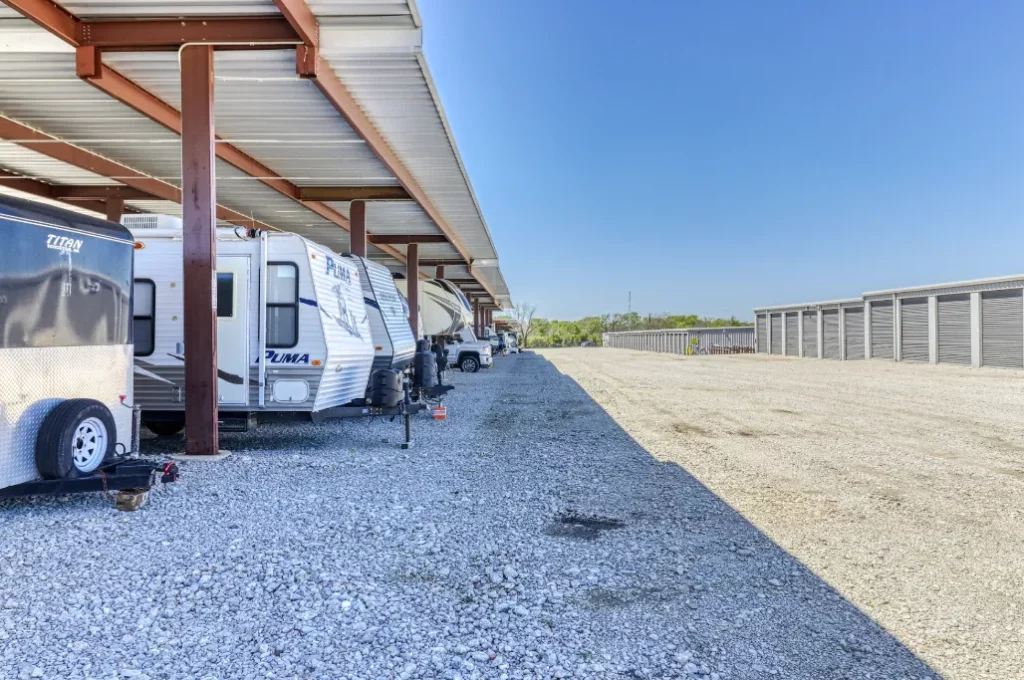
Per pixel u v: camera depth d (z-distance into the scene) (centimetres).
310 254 843
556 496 617
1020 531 523
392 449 853
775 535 509
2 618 348
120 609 361
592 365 3138
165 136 1140
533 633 343
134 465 577
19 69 859
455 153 1265
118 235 630
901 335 3281
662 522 539
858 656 322
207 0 725
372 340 1126
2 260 507
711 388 1811
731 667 311
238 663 307
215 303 782
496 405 1383
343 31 796
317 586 396
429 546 471
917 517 560
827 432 1023
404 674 300
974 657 321
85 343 586
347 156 1262
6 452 510
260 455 796
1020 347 2552
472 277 3453
